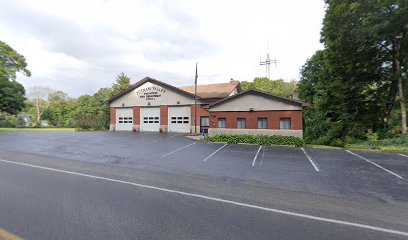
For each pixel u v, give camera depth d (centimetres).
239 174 850
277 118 1967
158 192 622
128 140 2027
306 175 841
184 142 1897
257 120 2041
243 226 422
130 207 509
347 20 1952
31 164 998
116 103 3341
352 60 2062
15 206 503
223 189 658
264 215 475
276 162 1091
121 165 995
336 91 2180
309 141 2381
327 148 1608
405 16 1597
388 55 2006
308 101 2972
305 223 439
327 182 748
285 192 637
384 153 1390
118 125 3325
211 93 2945
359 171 912
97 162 1060
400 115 2014
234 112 2134
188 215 469
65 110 6612
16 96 3334
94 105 5331
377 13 1722
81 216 455
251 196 598
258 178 793
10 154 1274
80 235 379
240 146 1675
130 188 655
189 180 755
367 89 2170
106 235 380
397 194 629
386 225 436
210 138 1961
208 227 416
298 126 1889
